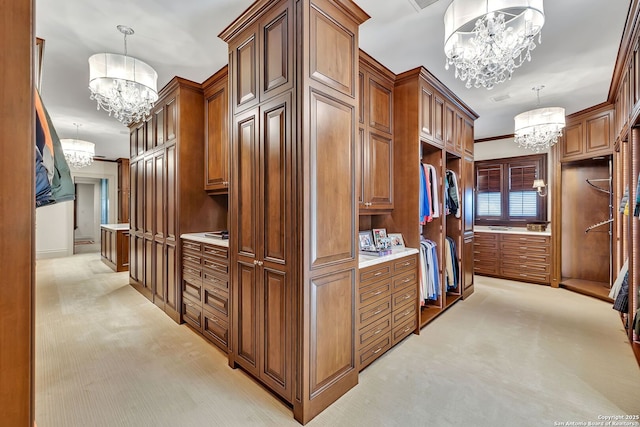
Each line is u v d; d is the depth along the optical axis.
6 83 0.66
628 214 2.68
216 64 2.84
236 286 2.19
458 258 3.75
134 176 4.23
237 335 2.19
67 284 4.55
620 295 2.92
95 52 2.63
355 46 2.03
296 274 1.72
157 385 2.04
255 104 2.00
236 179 2.17
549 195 4.62
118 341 2.69
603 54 2.60
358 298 2.11
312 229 1.73
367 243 2.79
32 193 0.70
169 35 2.38
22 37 0.68
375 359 2.35
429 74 2.89
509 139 5.28
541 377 2.12
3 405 0.66
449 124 3.42
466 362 2.33
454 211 3.61
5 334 0.66
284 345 1.81
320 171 1.78
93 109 4.11
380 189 2.81
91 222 9.61
